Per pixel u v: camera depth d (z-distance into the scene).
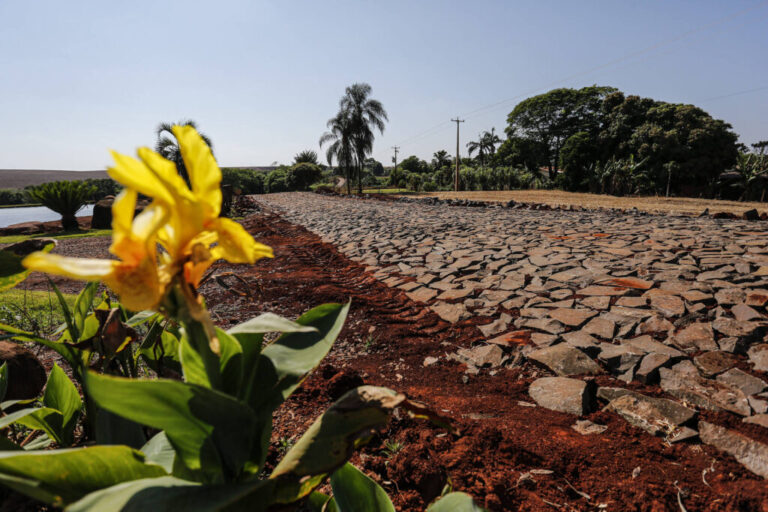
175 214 0.67
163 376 2.10
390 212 19.67
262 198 43.22
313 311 1.24
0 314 4.89
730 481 2.21
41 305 5.45
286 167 79.75
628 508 2.04
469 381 3.62
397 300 6.08
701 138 32.31
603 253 7.44
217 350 0.67
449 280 6.65
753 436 2.55
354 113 40.22
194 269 0.72
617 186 34.69
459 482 2.16
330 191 48.88
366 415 0.96
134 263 0.67
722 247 7.30
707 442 2.54
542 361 3.76
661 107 35.94
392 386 3.53
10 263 1.55
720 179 36.94
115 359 2.03
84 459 0.85
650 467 2.35
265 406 1.03
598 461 2.41
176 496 0.76
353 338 4.69
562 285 5.83
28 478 0.79
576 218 13.64
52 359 3.75
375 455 2.44
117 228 0.64
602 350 3.85
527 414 2.98
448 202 23.20
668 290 5.21
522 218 14.14
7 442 1.42
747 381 3.11
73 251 12.95
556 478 2.26
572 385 3.29
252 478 1.03
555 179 44.66
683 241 8.11
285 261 9.62
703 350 3.66
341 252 10.14
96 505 0.74
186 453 0.93
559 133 47.97
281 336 1.20
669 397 3.08
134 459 0.92
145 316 1.92
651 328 4.19
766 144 37.75
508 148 51.31
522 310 5.08
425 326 5.00
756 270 5.70
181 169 19.19
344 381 3.09
